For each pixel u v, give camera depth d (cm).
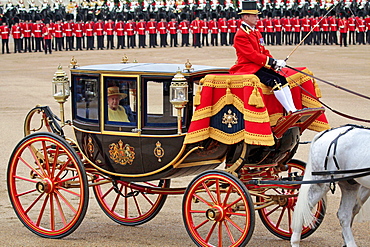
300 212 1831
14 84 5997
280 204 1984
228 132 1864
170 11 11012
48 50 10288
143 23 10744
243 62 2058
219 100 1867
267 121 1805
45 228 2192
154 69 2008
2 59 8788
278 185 1858
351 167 1789
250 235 1773
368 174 1750
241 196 1780
